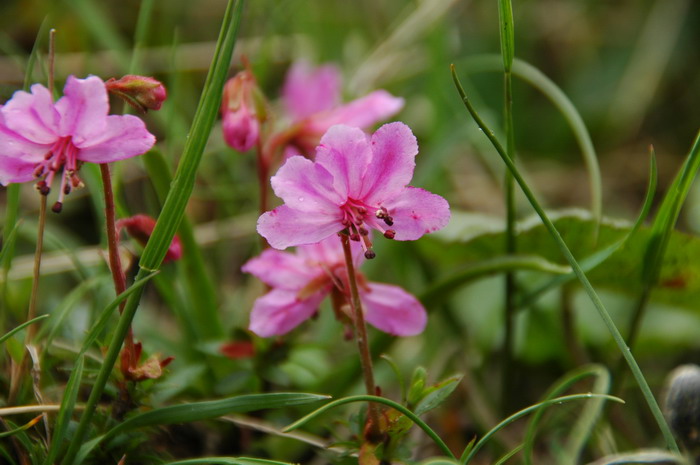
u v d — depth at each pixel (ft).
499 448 1.25
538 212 1.10
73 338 1.22
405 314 1.14
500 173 1.46
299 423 1.06
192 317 1.26
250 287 1.32
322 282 1.14
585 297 1.37
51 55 1.12
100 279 1.21
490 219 1.31
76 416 1.12
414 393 1.09
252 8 1.50
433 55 1.46
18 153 1.06
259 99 1.18
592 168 1.23
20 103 1.05
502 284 1.38
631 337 1.21
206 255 1.40
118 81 1.08
